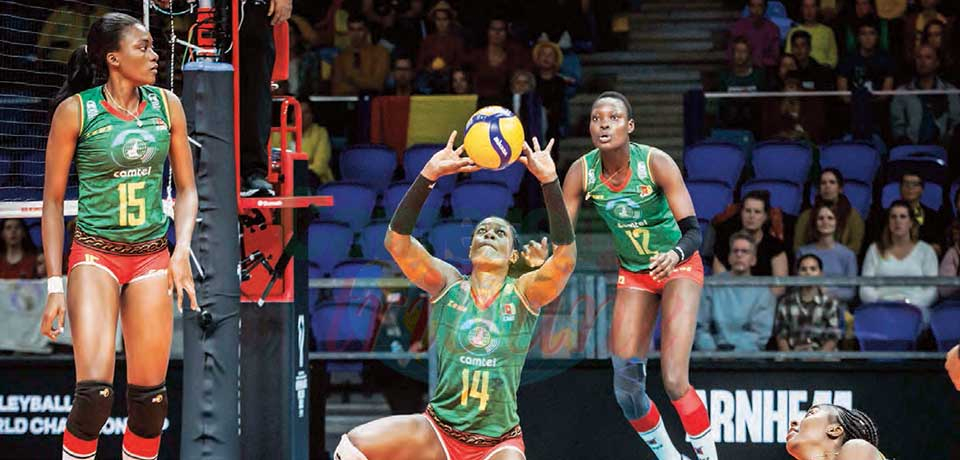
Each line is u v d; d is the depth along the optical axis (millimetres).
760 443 10828
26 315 11734
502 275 6965
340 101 15594
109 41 6648
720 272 12906
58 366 11367
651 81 17562
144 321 6902
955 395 10711
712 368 10867
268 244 8898
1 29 12102
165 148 6914
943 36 16078
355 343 12055
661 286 8930
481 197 14633
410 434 6832
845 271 12984
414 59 17625
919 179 13820
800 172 14828
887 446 10727
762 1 16672
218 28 7801
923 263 12859
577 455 10938
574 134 16656
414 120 15492
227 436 7340
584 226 15492
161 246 7043
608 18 18109
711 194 14148
